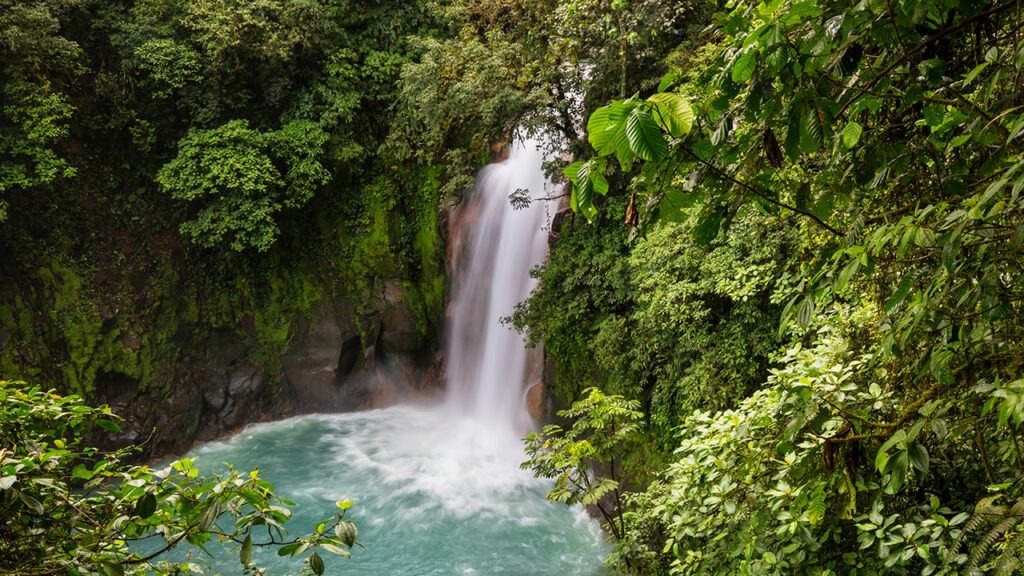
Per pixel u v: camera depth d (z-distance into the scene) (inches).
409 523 512.4
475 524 509.4
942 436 107.0
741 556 182.4
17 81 594.2
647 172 112.1
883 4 95.7
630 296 501.4
